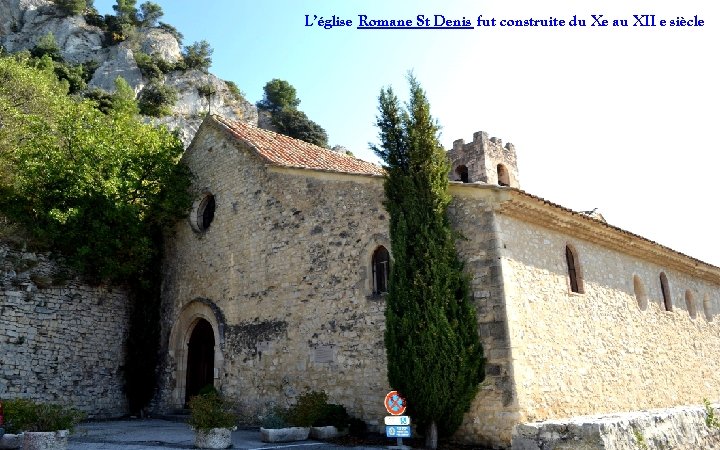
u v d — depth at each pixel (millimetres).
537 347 11203
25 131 19578
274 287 14430
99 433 12367
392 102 12094
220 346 15312
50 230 15664
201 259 16953
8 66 23438
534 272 11969
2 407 9977
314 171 14289
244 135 17312
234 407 14344
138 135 18188
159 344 17578
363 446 10320
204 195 17625
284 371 13555
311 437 11305
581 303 13375
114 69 67125
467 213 11523
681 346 17625
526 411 10180
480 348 10570
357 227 13086
